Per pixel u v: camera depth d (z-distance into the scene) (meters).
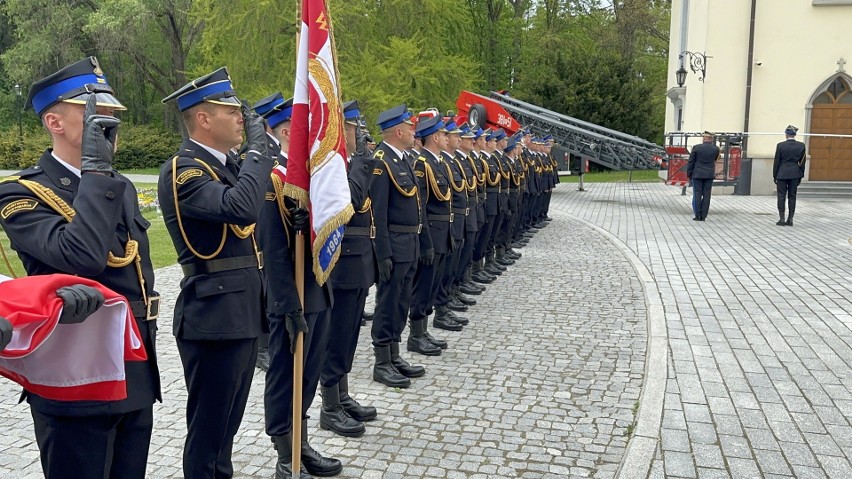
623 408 4.88
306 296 3.82
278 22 23.45
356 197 4.51
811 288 8.50
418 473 3.92
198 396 3.30
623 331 6.80
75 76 2.48
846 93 20.84
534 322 7.16
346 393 4.64
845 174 21.05
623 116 32.25
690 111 23.06
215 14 24.03
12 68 30.55
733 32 20.98
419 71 23.70
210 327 3.18
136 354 2.39
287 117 4.00
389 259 5.12
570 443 4.32
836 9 20.42
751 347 6.18
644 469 3.91
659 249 11.52
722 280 9.02
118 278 2.61
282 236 3.65
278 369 3.82
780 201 14.28
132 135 36.72
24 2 29.95
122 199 2.37
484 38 37.31
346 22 23.50
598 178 30.23
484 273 9.22
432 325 7.06
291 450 3.84
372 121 23.19
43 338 2.06
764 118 21.20
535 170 12.73
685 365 5.70
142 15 28.33
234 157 3.65
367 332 6.96
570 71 32.91
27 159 33.97
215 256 3.20
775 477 3.83
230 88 3.22
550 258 10.89
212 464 3.34
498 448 4.24
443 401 5.01
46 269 2.47
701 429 4.46
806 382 5.32
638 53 41.09
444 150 7.15
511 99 22.19
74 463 2.51
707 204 15.26
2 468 3.90
